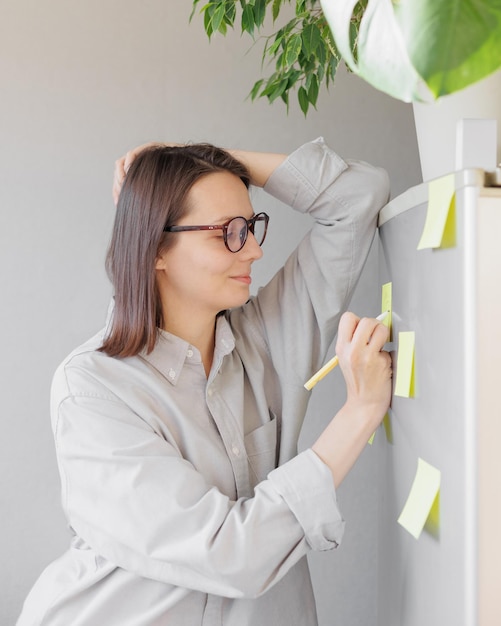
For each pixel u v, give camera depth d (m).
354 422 1.09
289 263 1.43
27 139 2.01
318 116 2.07
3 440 2.03
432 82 0.42
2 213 2.01
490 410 0.74
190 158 1.25
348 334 1.09
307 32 1.38
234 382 1.31
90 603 1.19
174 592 1.14
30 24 2.01
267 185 1.36
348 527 2.10
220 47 2.06
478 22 0.41
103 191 2.04
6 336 2.02
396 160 2.09
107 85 2.03
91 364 1.20
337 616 2.10
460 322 0.76
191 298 1.24
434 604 0.87
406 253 1.01
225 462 1.22
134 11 2.04
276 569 1.08
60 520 2.04
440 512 0.84
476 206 0.74
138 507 1.07
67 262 2.03
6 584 2.03
